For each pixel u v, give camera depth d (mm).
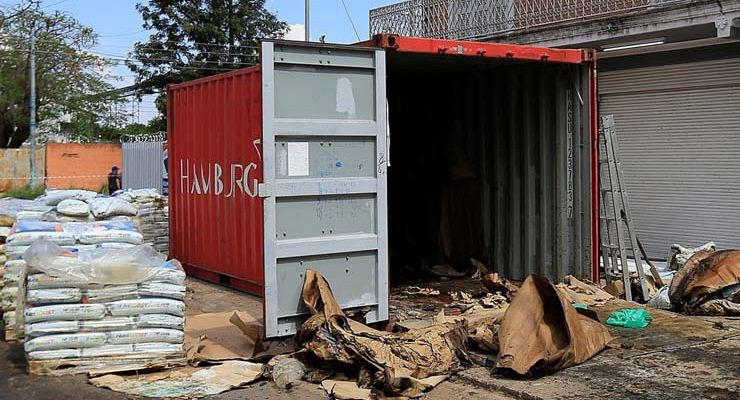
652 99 12430
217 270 10148
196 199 10727
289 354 6602
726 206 11516
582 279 9320
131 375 6227
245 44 35438
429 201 11148
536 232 9805
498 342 6367
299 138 6793
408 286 9844
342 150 7047
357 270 7141
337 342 6047
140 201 11828
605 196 9500
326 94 6949
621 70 12852
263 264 6578
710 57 11547
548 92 9609
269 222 6590
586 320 6793
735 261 8219
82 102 37406
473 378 5949
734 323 7648
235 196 9508
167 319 6375
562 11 13047
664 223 12375
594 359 6398
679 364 6207
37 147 32469
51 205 7996
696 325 7570
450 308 8484
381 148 7250
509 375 5988
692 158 11922
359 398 5547
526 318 6348
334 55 6953
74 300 6211
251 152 8984
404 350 6059
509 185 10109
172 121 11484
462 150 10664
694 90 11820
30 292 6184
